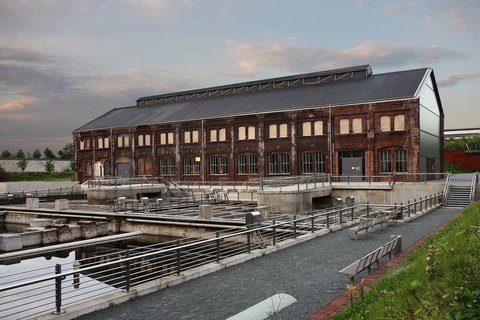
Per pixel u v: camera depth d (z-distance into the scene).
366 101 40.69
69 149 136.12
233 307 10.56
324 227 22.05
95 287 17.11
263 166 46.78
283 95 50.47
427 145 43.09
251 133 48.16
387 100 39.59
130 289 11.84
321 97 45.66
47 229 29.78
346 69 49.78
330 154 42.69
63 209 37.16
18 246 27.66
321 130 43.56
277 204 31.44
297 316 9.48
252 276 13.42
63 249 25.73
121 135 59.72
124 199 34.34
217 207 34.00
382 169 40.34
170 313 10.35
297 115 44.66
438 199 31.16
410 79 42.56
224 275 13.72
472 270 7.93
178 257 13.37
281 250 17.45
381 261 14.12
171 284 12.70
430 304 6.68
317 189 34.22
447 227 17.41
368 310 8.06
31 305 15.04
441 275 8.54
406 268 11.03
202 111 53.94
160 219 28.89
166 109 60.88
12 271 21.98
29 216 38.25
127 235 28.66
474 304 5.63
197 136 52.28
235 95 57.16
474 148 77.31
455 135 83.19
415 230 20.66
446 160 66.06
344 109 42.09
